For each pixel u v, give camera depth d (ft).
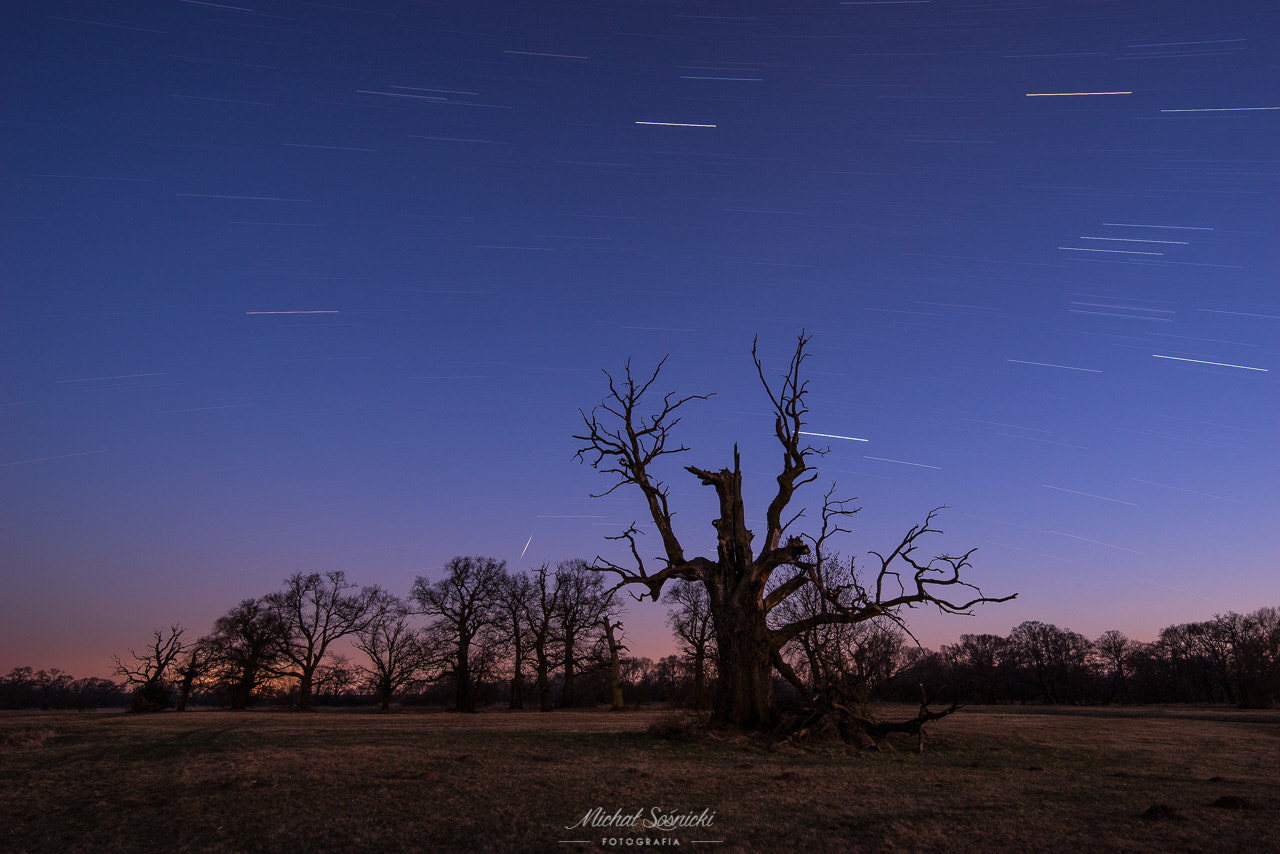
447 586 223.10
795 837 36.14
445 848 34.01
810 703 82.33
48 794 44.83
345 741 75.10
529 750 68.80
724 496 92.79
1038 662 352.69
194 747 67.67
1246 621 314.55
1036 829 37.60
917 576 85.40
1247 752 80.02
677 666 261.85
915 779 55.21
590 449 96.94
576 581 223.30
